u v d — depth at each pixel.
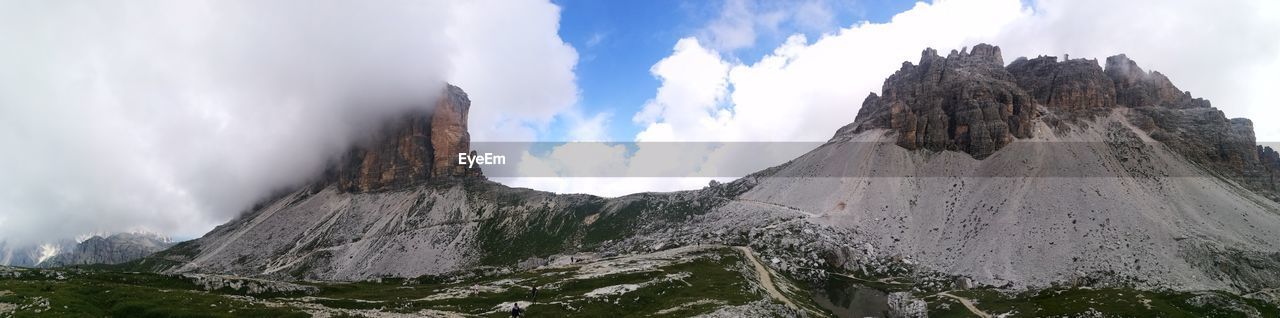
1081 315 136.12
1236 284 181.00
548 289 135.62
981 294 171.62
